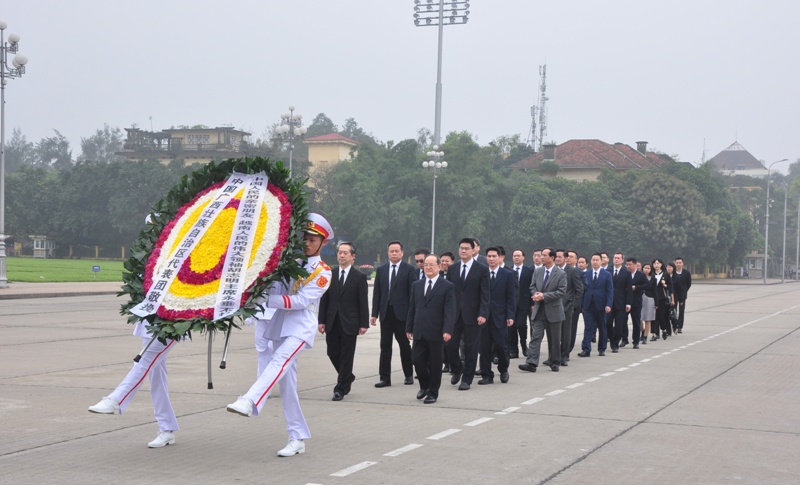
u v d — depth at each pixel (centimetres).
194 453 797
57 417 969
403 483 695
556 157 10550
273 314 807
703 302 4459
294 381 801
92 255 9806
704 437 916
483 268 1261
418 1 5444
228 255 781
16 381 1249
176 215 824
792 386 1343
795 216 14112
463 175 7788
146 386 1210
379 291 1296
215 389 1198
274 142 9538
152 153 10225
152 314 768
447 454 806
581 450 836
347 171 7875
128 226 9075
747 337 2331
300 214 795
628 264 2034
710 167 12556
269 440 862
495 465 764
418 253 1523
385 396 1184
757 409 1110
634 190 8238
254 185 820
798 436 930
